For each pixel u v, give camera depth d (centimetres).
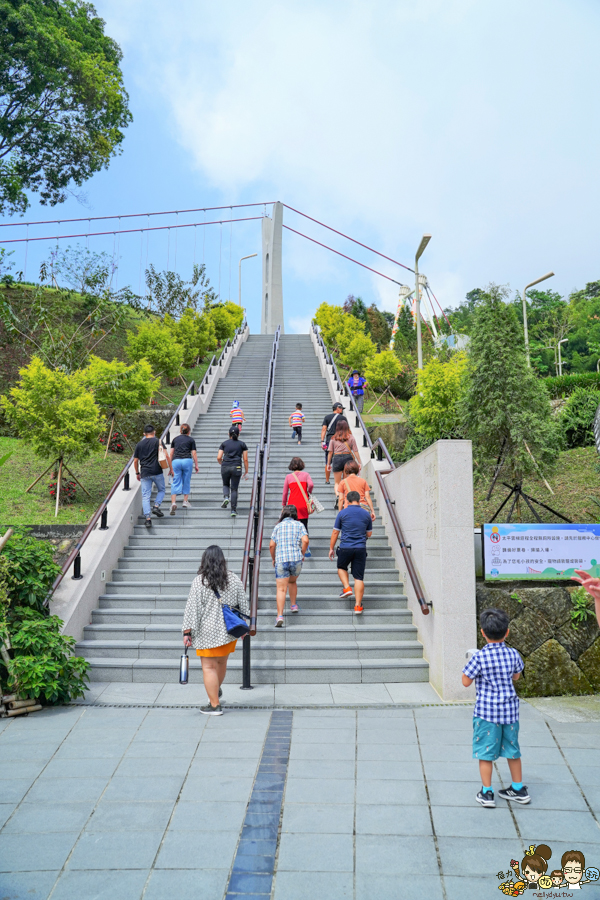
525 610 656
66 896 313
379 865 338
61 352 1617
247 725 541
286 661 682
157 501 1013
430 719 557
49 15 2458
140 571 853
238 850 352
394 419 2275
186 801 406
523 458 952
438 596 633
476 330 1009
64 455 1170
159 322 2855
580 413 1427
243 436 1510
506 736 401
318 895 314
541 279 1977
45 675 576
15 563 655
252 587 696
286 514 742
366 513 762
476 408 1003
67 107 2617
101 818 386
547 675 640
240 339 2788
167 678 671
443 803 403
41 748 490
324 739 509
